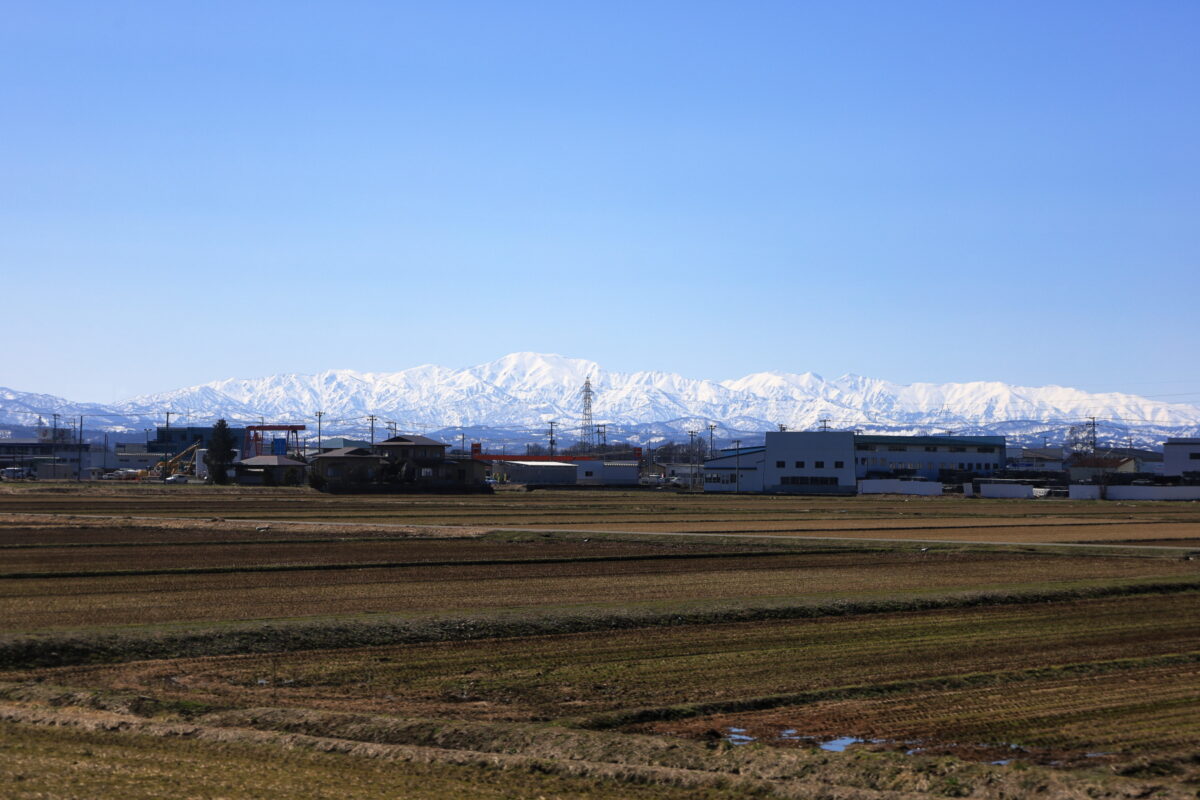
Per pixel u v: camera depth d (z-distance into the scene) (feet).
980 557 209.05
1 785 65.62
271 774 71.72
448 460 533.96
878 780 72.43
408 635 119.03
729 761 76.48
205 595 149.79
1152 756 77.97
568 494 519.19
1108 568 190.60
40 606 138.82
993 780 71.41
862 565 193.47
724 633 123.34
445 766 75.41
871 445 610.24
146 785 67.31
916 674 102.89
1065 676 101.71
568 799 68.95
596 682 100.01
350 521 289.53
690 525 286.66
